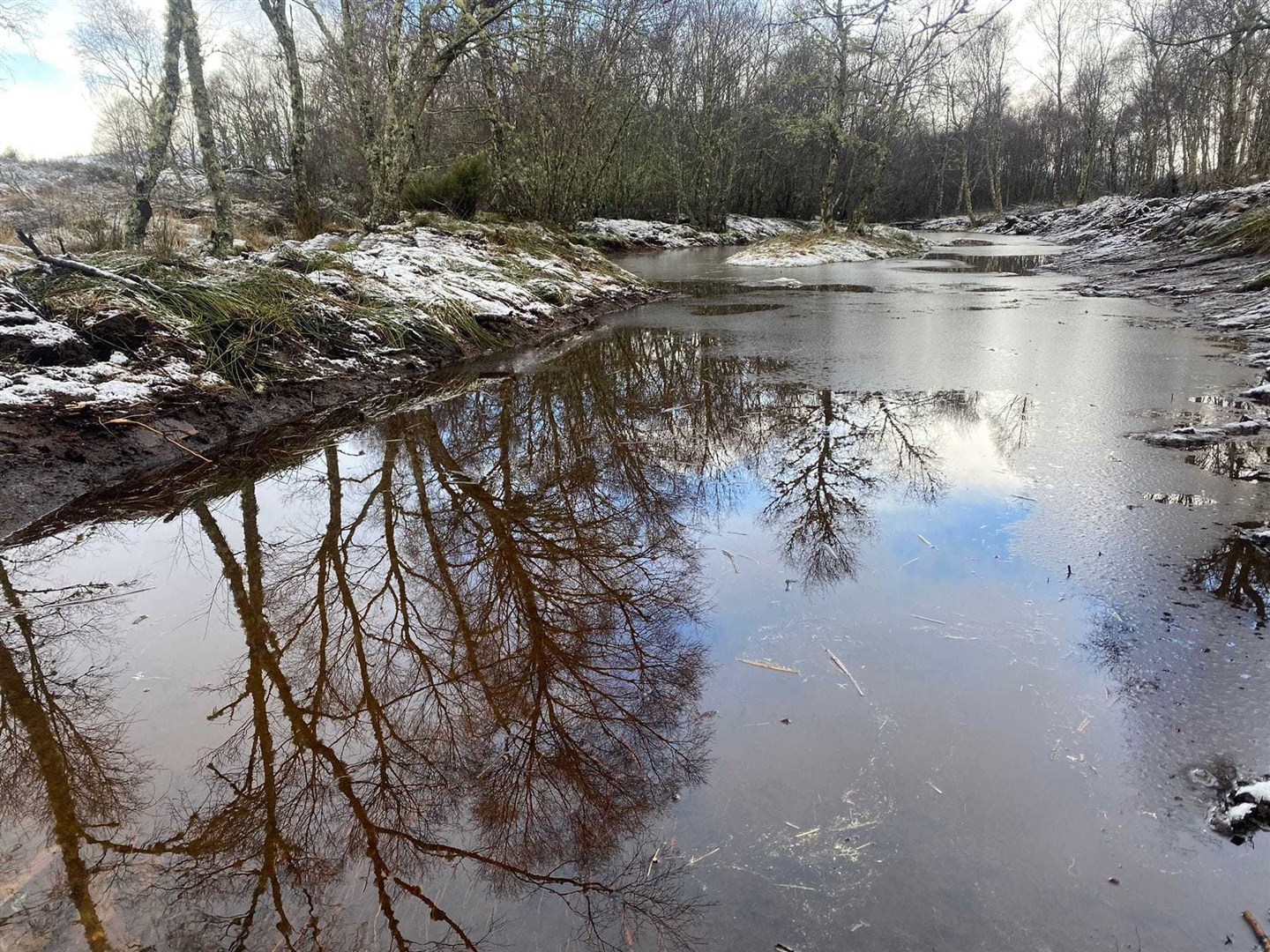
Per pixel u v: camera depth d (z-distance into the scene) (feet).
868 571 8.77
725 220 94.12
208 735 6.39
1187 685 6.43
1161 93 103.04
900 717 6.28
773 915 4.53
